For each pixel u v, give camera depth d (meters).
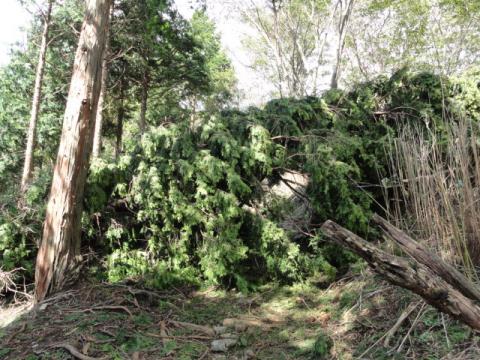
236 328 4.33
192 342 4.06
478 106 6.50
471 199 3.17
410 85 6.75
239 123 5.98
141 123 14.58
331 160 5.59
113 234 5.65
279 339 4.09
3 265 5.50
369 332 3.67
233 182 5.39
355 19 17.56
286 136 5.97
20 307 5.21
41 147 13.88
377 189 6.25
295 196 7.01
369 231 5.62
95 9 5.25
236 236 5.45
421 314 3.46
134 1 12.03
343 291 4.81
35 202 5.89
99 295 4.87
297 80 17.27
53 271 5.04
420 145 3.59
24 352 3.78
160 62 14.45
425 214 3.42
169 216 5.54
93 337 3.96
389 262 2.25
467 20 15.25
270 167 5.68
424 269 2.32
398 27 17.03
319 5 17.05
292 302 4.97
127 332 4.09
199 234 5.68
